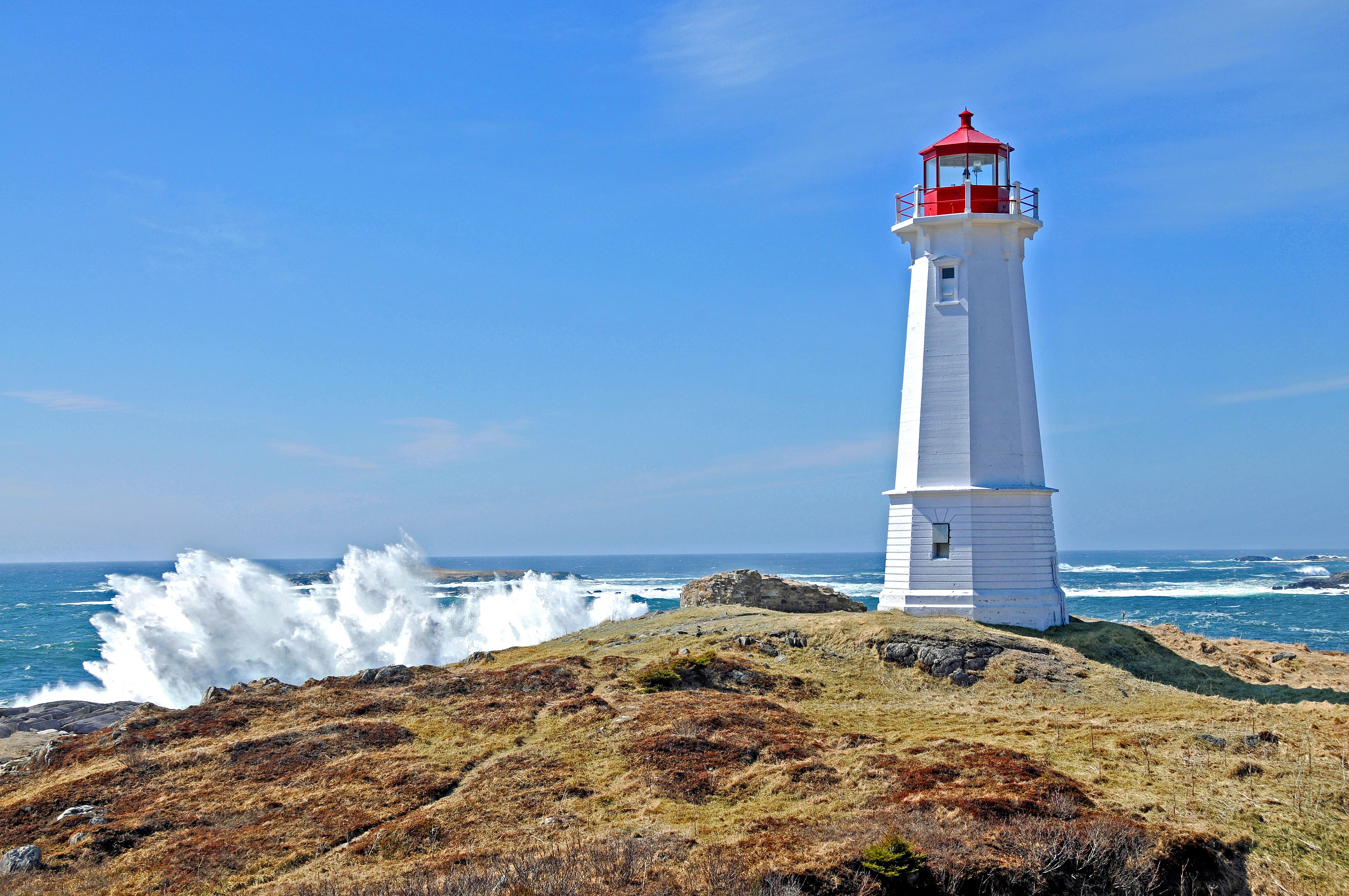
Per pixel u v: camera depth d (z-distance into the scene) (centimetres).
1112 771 1922
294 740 2195
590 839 1631
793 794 1828
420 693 2605
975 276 3538
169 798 1886
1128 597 11619
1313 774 1894
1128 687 2744
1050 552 3553
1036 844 1563
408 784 1922
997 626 3331
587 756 2061
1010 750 1995
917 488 3491
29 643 7981
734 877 1456
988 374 3494
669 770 1928
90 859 1639
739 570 4231
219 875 1555
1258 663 3300
